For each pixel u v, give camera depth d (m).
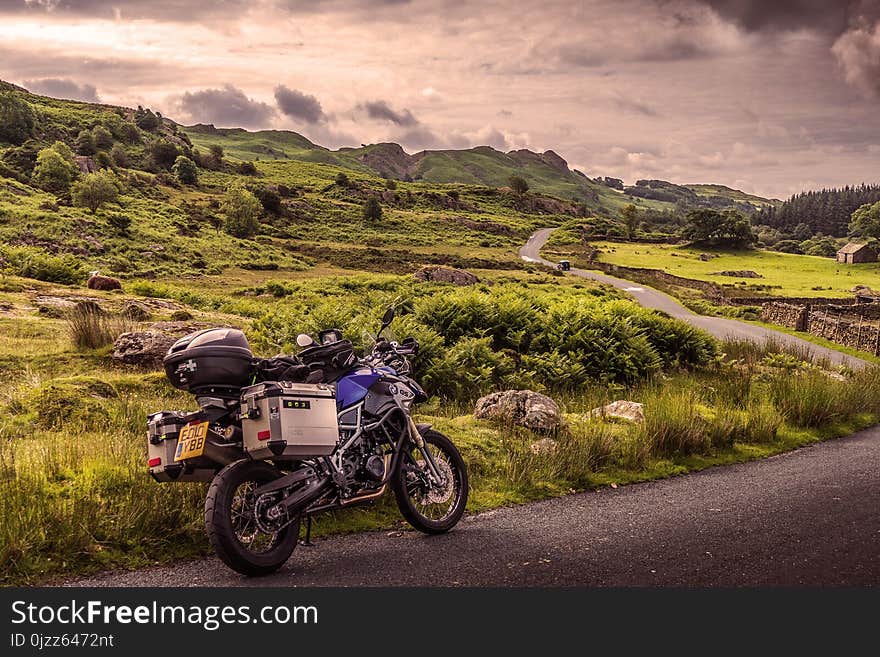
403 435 6.08
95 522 5.58
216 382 5.16
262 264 112.31
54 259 38.19
